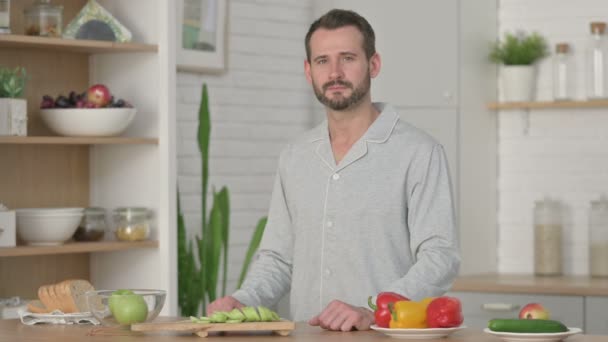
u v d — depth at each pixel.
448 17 6.01
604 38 5.87
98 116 4.79
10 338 2.92
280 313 5.95
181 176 5.72
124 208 4.96
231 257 5.95
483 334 2.88
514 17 6.27
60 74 5.13
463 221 6.04
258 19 6.08
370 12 6.13
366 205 3.46
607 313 5.31
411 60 6.07
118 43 4.88
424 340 2.75
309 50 3.43
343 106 3.38
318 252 3.53
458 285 5.70
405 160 3.44
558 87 6.04
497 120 6.31
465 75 6.04
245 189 6.02
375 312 2.92
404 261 3.48
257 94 6.08
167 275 4.99
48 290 3.36
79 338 2.87
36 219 4.71
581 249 6.08
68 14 5.21
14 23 4.97
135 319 2.97
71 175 5.19
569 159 6.11
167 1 5.00
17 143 4.85
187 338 2.83
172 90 5.02
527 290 5.52
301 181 3.58
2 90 4.61
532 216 6.20
